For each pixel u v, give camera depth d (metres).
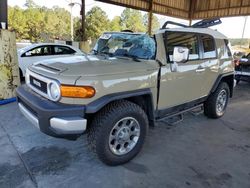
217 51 4.20
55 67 2.65
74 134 2.41
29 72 2.94
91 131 2.61
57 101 2.43
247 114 5.04
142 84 2.79
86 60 2.93
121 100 2.73
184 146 3.39
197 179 2.62
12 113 4.37
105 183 2.48
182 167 2.84
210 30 4.19
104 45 3.71
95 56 3.31
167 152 3.19
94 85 2.40
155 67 2.95
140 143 2.93
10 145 3.19
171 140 3.57
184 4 16.89
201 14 17.06
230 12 15.46
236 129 4.14
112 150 2.70
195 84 3.71
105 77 2.48
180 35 3.39
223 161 3.02
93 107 2.39
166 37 3.17
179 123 4.28
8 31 4.83
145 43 3.22
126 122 2.76
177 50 2.90
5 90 4.94
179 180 2.59
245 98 6.54
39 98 2.61
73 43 10.77
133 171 2.71
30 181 2.46
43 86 2.62
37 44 7.23
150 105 2.98
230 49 4.66
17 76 5.18
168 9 15.88
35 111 2.50
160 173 2.70
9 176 2.53
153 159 2.99
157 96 3.06
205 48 3.92
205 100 4.28
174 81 3.25
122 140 2.77
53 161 2.85
